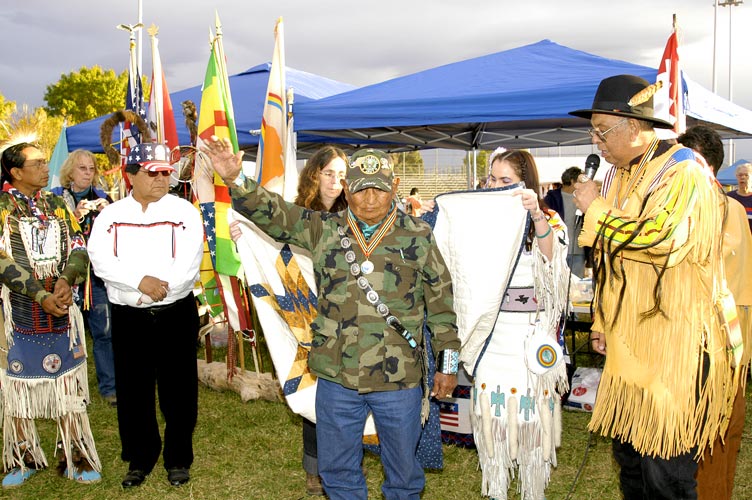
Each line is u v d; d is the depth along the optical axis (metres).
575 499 3.33
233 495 3.42
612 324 2.39
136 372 3.40
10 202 3.29
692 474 2.32
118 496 3.41
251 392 4.96
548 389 2.88
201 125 4.22
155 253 3.27
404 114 5.77
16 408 3.33
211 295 4.52
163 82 5.11
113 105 35.50
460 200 2.90
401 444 2.46
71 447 3.57
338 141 9.79
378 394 2.43
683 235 2.12
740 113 7.45
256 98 7.57
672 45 4.16
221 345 6.41
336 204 3.02
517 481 3.25
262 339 6.39
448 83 6.23
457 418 3.96
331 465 2.53
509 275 2.83
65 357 3.42
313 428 3.23
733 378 2.34
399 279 2.41
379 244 2.42
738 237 2.81
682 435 2.23
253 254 2.93
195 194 4.31
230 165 2.31
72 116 34.66
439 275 2.47
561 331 2.99
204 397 5.11
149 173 3.24
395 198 2.78
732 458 2.76
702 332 2.23
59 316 3.35
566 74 5.99
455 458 3.83
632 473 2.55
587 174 2.55
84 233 4.58
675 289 2.24
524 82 5.82
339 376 2.43
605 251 2.36
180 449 3.50
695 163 2.22
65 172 4.85
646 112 2.35
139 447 3.48
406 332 2.42
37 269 3.29
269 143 4.56
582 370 4.86
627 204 2.35
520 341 2.89
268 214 2.41
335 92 8.66
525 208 2.73
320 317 2.48
